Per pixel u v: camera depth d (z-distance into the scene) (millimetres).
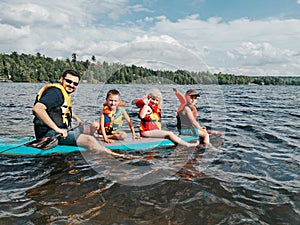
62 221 2158
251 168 3383
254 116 7914
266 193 2689
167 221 2195
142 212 2322
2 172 3158
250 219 2229
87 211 2318
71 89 4105
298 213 2326
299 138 5043
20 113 7840
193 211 2346
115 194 2621
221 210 2365
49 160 3568
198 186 2820
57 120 3924
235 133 5383
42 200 2492
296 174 3213
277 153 4043
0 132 5094
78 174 3107
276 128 5992
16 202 2451
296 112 9031
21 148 3914
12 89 22094
